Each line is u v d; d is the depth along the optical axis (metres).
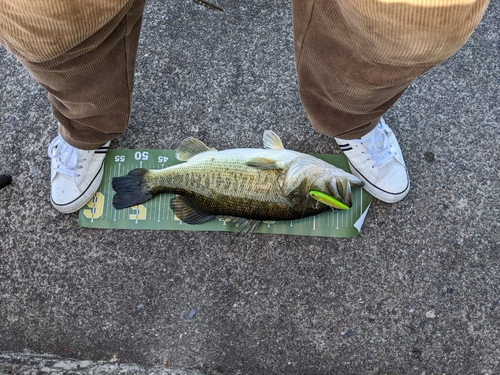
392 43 0.48
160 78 0.99
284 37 1.00
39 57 0.50
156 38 1.00
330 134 0.79
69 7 0.45
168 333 0.91
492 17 1.00
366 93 0.60
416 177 0.94
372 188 0.91
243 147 0.96
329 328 0.90
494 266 0.91
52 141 0.92
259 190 0.87
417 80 0.98
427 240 0.92
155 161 0.95
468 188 0.93
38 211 0.94
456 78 0.97
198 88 0.98
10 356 0.89
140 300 0.92
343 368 0.89
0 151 0.97
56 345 0.91
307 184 0.84
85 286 0.92
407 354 0.89
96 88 0.64
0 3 0.43
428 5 0.43
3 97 0.99
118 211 0.93
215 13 1.01
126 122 0.80
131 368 0.88
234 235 0.93
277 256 0.92
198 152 0.91
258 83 0.98
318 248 0.92
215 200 0.89
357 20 0.47
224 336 0.90
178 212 0.92
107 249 0.93
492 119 0.96
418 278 0.91
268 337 0.90
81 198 0.91
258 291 0.91
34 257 0.93
